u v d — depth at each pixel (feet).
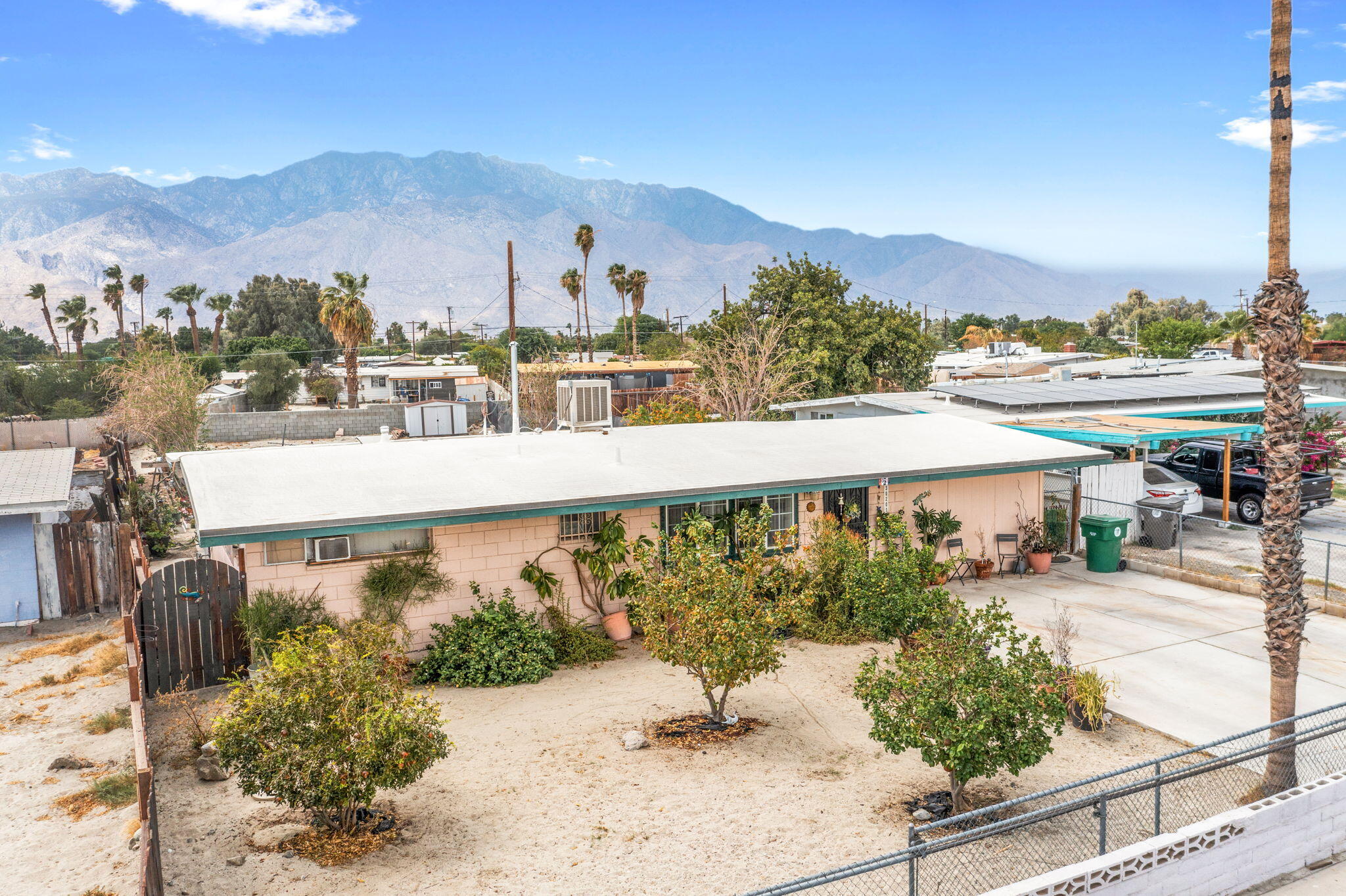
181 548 73.77
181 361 113.19
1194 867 24.95
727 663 33.60
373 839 27.45
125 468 86.89
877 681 29.30
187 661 40.06
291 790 26.02
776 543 53.16
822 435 62.75
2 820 29.12
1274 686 30.17
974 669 27.68
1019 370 166.81
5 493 51.85
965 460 56.95
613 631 47.80
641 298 279.28
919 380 135.03
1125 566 62.59
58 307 297.94
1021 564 61.93
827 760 33.32
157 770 32.71
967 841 22.16
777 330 118.93
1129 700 38.70
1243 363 128.06
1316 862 27.78
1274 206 28.94
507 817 28.96
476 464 50.19
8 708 39.37
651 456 53.93
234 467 46.85
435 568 44.19
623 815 28.99
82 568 54.34
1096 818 28.48
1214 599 54.39
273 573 41.22
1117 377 114.01
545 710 38.37
